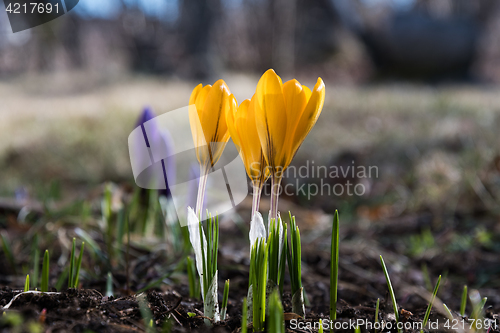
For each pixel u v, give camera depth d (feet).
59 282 5.65
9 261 6.78
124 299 3.83
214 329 3.44
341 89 39.68
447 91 35.45
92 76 48.06
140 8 63.31
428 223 10.85
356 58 61.52
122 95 33.55
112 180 14.94
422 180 13.61
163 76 51.75
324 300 6.21
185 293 5.82
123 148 17.57
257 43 64.44
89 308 3.41
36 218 9.20
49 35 57.41
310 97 3.14
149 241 7.98
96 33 63.46
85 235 6.42
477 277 7.69
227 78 48.75
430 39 49.52
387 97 30.30
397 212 12.37
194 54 51.96
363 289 6.72
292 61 64.28
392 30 50.80
